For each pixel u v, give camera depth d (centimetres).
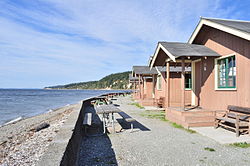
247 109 528
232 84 618
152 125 699
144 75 1697
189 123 625
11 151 507
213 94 713
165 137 528
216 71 695
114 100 2245
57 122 1006
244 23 691
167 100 820
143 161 362
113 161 366
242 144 448
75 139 359
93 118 917
